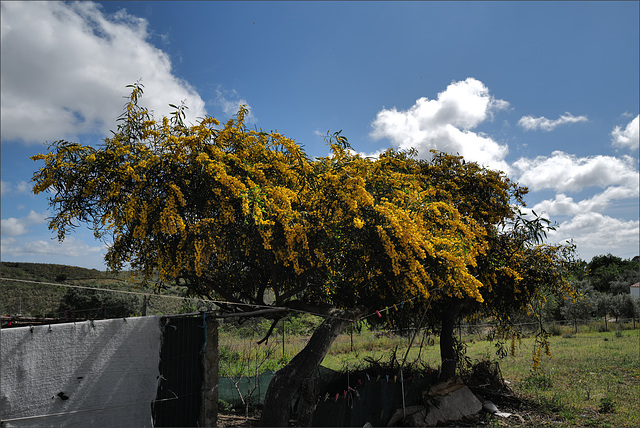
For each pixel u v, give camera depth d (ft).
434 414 26.17
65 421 11.66
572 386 37.29
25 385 11.06
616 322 96.63
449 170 33.47
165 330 14.64
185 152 18.34
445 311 33.40
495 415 29.04
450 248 23.25
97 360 12.53
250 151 20.44
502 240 33.04
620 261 171.53
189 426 14.93
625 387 36.86
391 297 24.45
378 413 23.62
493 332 41.19
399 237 19.77
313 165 21.84
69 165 17.48
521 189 33.91
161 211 17.78
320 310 22.35
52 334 11.70
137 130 19.19
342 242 20.86
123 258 19.92
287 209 18.71
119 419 12.73
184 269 20.83
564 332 82.23
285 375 20.18
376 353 51.29
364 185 20.24
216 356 16.29
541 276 33.81
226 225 18.97
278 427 19.11
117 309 44.47
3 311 47.96
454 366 32.91
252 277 23.31
